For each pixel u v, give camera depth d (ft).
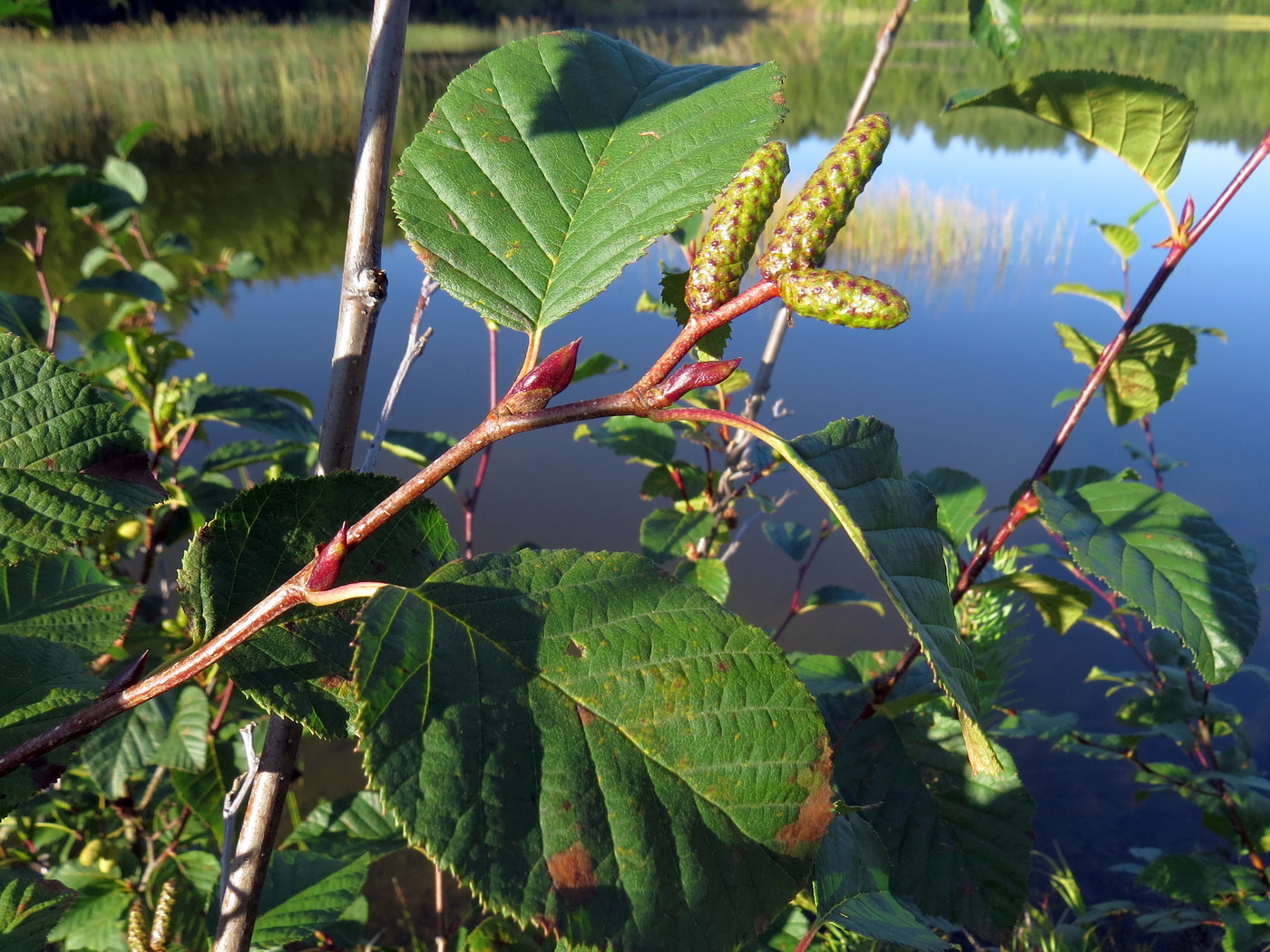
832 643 3.12
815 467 0.43
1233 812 1.90
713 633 0.43
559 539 3.49
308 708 0.49
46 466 0.55
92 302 4.49
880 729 1.24
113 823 1.74
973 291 6.89
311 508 0.53
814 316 0.41
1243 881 1.79
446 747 0.39
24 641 0.64
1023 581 1.30
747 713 0.42
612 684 0.42
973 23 1.44
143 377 1.58
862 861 0.62
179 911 1.08
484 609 0.42
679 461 1.80
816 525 3.69
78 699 0.61
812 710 0.42
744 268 0.43
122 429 0.56
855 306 0.39
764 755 0.41
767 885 0.40
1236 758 1.96
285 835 2.27
